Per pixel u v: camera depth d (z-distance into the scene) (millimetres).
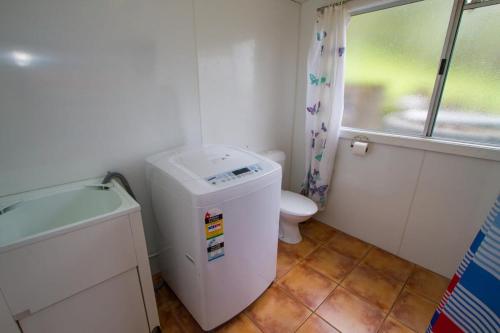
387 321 1328
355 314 1370
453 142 1456
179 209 1070
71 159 1194
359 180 1974
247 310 1392
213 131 1729
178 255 1219
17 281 743
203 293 1095
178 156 1343
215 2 1504
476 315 731
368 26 1721
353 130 1920
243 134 1938
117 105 1271
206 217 974
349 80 1918
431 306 1423
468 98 1396
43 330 836
